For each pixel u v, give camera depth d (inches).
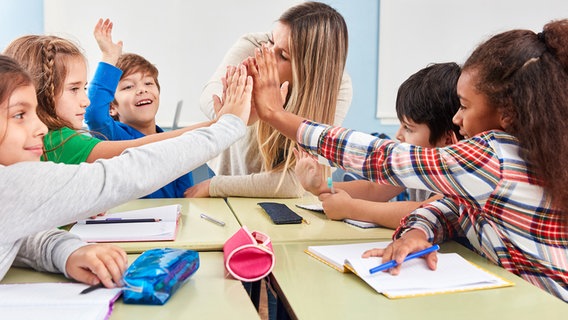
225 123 40.4
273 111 46.8
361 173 40.7
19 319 25.8
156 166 33.5
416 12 120.9
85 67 54.4
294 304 30.2
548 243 35.4
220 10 112.9
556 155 33.7
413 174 37.4
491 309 29.9
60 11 105.6
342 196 52.1
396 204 49.6
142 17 109.6
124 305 29.2
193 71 113.2
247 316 28.1
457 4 123.0
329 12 66.6
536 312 29.6
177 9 110.9
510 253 37.3
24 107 32.5
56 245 34.0
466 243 45.2
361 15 118.3
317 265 37.4
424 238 40.4
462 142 36.8
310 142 43.8
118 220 46.4
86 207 30.5
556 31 34.9
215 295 31.0
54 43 52.2
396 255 36.0
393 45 120.6
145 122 79.8
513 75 34.9
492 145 35.5
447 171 36.1
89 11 107.0
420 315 28.9
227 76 47.0
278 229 47.9
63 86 51.9
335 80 66.6
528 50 34.8
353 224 50.1
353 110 121.1
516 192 35.0
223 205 58.9
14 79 31.9
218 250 41.6
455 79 51.3
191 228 47.0
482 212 37.0
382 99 121.8
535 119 33.9
